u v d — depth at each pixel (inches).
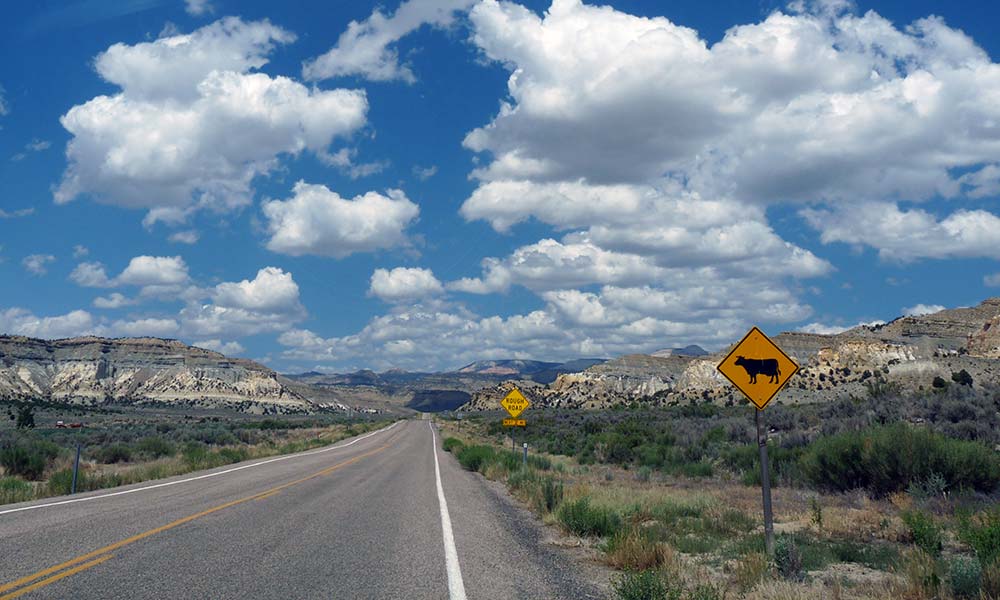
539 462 1286.9
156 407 7529.5
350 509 654.5
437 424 5615.2
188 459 1275.8
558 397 7603.4
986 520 474.6
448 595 334.0
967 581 330.6
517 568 404.2
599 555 449.4
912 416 1395.2
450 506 705.0
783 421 1662.2
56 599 302.0
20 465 1083.9
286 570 376.2
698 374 5949.8
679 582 348.5
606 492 777.6
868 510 641.0
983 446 746.2
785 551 402.3
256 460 1453.0
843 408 1672.0
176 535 477.4
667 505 667.4
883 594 339.0
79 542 441.7
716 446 1380.4
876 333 5585.6
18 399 6077.8
